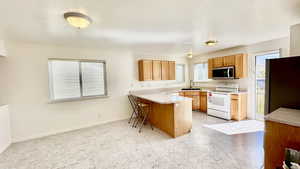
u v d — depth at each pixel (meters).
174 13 1.76
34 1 1.38
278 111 1.47
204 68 5.35
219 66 4.38
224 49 4.41
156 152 2.33
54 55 3.25
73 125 3.50
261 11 1.74
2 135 2.53
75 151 2.43
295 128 1.17
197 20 1.99
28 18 1.78
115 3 1.47
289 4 1.58
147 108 3.80
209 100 4.44
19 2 1.39
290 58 1.53
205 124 3.59
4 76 2.76
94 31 2.37
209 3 1.52
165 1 1.46
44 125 3.16
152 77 4.57
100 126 3.68
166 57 5.30
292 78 1.53
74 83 3.56
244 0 1.48
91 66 3.80
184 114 3.01
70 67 3.50
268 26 2.32
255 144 2.51
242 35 2.85
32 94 3.03
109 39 2.88
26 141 2.88
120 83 4.22
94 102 3.79
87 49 3.68
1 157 2.30
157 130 3.33
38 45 3.07
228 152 2.27
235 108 3.80
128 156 2.23
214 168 1.88
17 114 2.88
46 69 3.16
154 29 2.34
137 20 1.95
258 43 3.60
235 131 3.10
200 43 3.43
